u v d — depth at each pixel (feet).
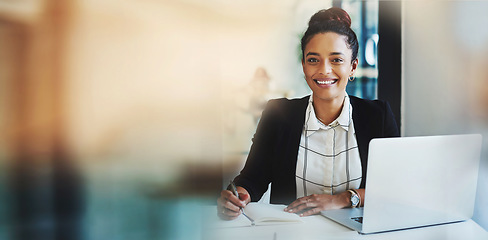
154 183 4.31
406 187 3.10
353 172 4.22
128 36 4.42
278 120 4.41
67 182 4.36
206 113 4.54
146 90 4.47
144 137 4.34
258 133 4.46
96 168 4.36
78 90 4.30
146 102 4.44
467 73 5.25
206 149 4.48
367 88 6.01
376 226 3.06
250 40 4.85
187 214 3.97
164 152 4.40
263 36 4.98
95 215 4.25
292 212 3.51
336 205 3.63
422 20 5.70
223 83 4.75
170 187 4.33
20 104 4.29
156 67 4.47
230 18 4.72
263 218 3.25
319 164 4.25
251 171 4.33
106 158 4.37
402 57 6.00
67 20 4.21
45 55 4.27
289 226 3.18
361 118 4.37
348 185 4.21
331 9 4.46
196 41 4.67
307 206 3.58
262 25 5.00
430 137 3.10
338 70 4.34
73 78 4.32
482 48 5.12
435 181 3.18
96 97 4.36
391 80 5.99
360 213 3.50
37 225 4.41
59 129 4.33
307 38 4.41
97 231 4.20
